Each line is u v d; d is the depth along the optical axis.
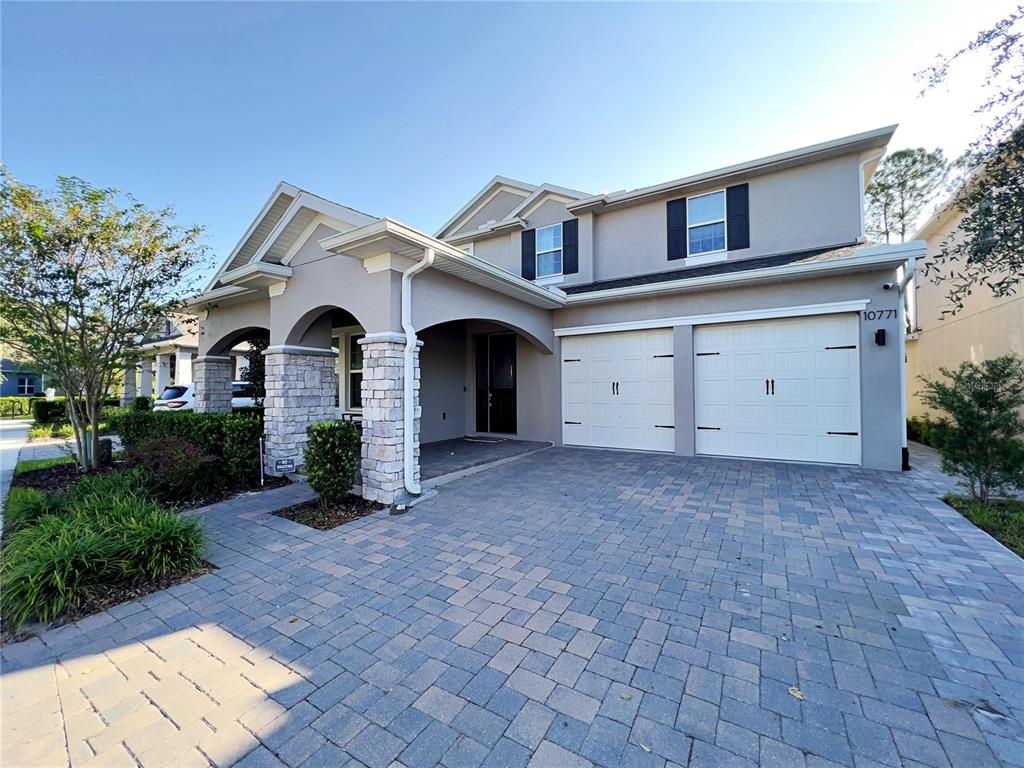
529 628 2.80
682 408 8.33
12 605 2.93
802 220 8.70
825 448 7.28
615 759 1.81
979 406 4.92
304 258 6.57
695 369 8.31
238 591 3.35
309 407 7.20
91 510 4.20
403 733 1.97
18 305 6.11
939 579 3.35
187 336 16.00
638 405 8.95
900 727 1.96
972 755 1.81
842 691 2.19
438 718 2.05
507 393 10.57
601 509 5.21
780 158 8.58
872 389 6.92
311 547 4.19
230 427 6.53
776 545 4.04
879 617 2.85
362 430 5.70
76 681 2.37
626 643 2.62
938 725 1.96
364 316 5.70
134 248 6.55
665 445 8.67
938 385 5.32
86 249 6.26
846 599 3.08
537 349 9.98
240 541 4.36
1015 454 4.60
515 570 3.64
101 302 6.60
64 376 6.82
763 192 9.05
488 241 12.45
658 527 4.58
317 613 3.02
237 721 2.06
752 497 5.57
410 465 5.57
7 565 3.24
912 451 8.85
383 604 3.13
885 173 16.27
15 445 11.74
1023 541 3.98
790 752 1.83
